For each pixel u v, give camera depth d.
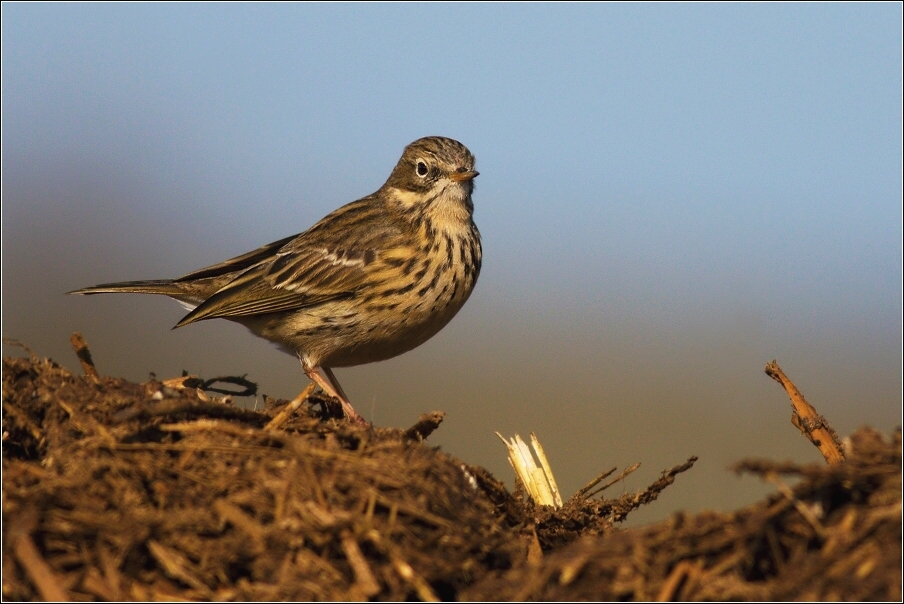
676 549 8.85
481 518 10.21
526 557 11.02
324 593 8.95
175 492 9.54
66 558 9.08
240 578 9.16
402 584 9.16
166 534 9.15
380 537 9.25
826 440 12.80
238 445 10.11
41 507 9.23
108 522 9.12
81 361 13.66
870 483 8.94
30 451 10.96
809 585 8.49
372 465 9.92
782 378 13.30
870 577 8.43
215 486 9.62
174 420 10.78
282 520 9.28
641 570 8.80
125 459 9.77
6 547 8.98
